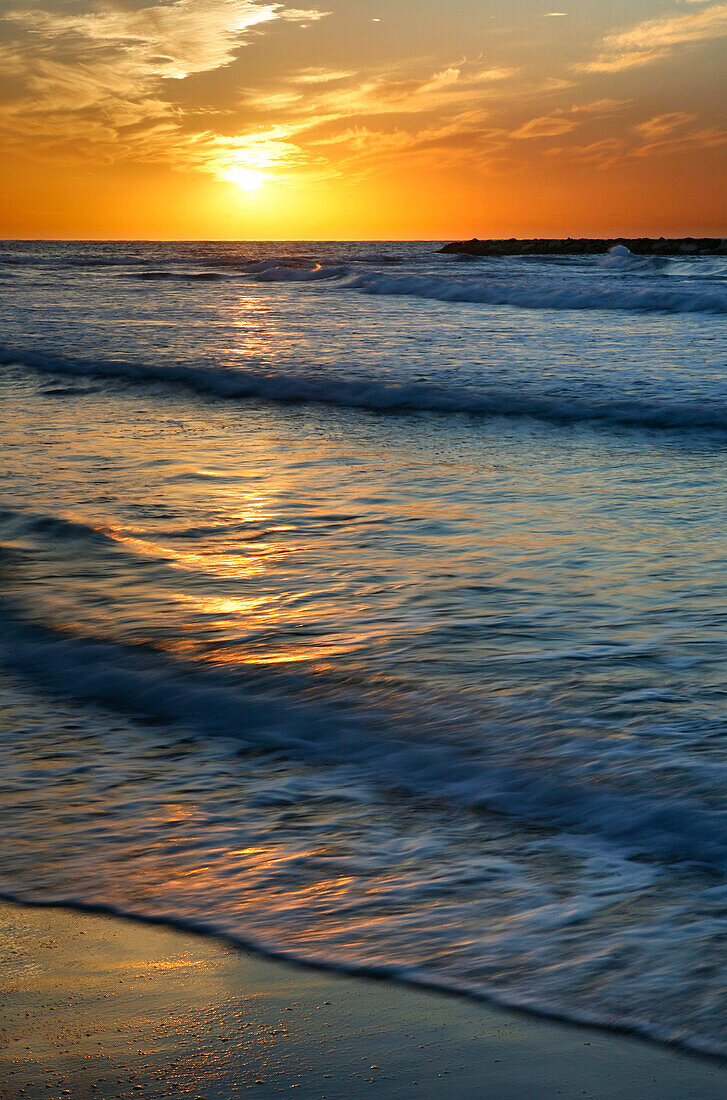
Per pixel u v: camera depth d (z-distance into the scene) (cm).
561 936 217
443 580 504
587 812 275
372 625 435
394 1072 172
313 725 342
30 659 414
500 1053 178
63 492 716
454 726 329
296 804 290
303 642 415
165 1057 177
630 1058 176
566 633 419
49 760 324
